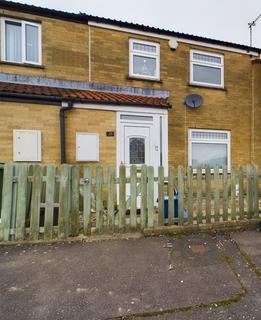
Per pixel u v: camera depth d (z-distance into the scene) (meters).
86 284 2.85
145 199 4.46
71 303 2.51
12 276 3.01
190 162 8.50
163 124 6.81
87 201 4.26
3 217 4.00
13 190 4.07
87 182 4.26
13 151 5.80
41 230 4.10
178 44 8.67
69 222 4.21
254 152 9.30
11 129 5.79
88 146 6.29
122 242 4.06
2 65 6.89
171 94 8.47
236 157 9.16
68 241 4.05
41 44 7.24
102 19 7.72
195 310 2.40
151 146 6.73
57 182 4.33
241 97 9.37
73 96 6.17
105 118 6.40
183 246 3.94
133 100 6.73
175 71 8.58
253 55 9.59
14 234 4.03
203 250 3.80
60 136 6.10
